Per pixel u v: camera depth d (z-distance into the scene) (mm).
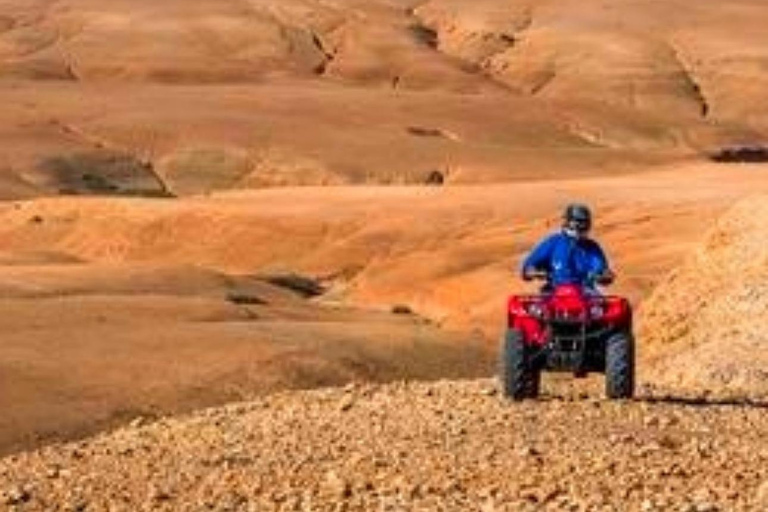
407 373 69875
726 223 39812
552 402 21188
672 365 29328
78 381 61969
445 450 17688
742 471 16203
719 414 20250
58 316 74438
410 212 148750
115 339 68938
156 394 61719
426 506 15039
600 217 140375
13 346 66625
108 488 17578
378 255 140000
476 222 144625
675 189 161250
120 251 152625
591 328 21266
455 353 74188
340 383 66688
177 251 149125
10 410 57750
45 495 17594
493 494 15500
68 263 112062
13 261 111812
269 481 16891
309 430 19984
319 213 150500
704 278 38594
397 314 101000
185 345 68625
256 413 22141
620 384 21250
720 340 30406
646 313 39375
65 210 161250
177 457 19156
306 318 85875
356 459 17422
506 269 116188
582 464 16547
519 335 21391
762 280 35438
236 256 146125
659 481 15750
